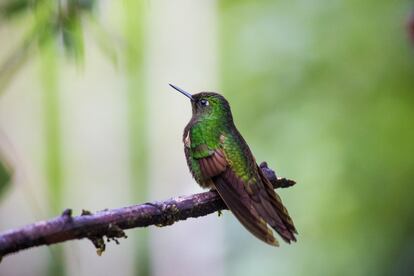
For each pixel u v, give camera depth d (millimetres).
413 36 8680
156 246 16250
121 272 16391
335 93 13469
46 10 6590
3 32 12320
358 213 12586
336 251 12680
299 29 14211
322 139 13086
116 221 4293
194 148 6379
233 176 5883
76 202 16781
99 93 16922
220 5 16000
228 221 15156
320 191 12852
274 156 13398
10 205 15070
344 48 13703
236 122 14156
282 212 5383
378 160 12641
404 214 12414
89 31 6824
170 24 16469
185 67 16609
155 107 16859
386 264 12242
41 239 3967
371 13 13766
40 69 16094
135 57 11867
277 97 13820
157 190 16797
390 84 13172
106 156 16969
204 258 15797
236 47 15219
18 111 16125
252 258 14164
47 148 16609
